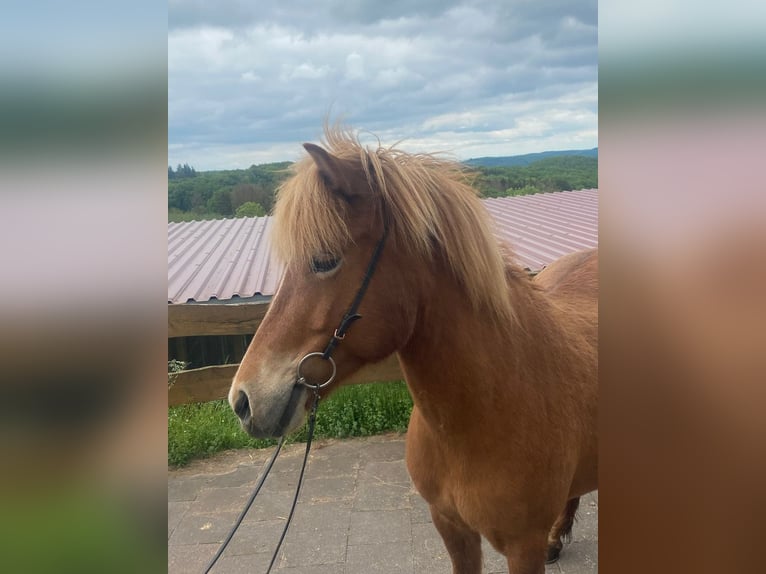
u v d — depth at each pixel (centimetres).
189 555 272
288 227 133
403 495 313
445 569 252
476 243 143
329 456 363
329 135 151
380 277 136
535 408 153
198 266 611
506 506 154
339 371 140
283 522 295
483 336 147
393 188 138
